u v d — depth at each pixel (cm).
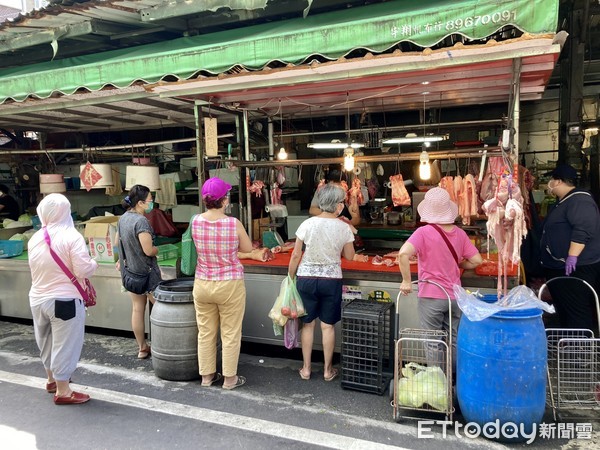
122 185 820
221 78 355
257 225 575
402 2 400
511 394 272
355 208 532
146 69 365
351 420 315
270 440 293
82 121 623
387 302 380
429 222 330
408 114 783
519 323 270
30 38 511
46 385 365
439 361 324
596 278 385
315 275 361
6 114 500
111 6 435
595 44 682
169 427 311
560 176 392
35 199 820
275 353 446
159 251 487
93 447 289
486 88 452
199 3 412
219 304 356
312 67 326
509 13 262
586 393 305
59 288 325
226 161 496
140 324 428
